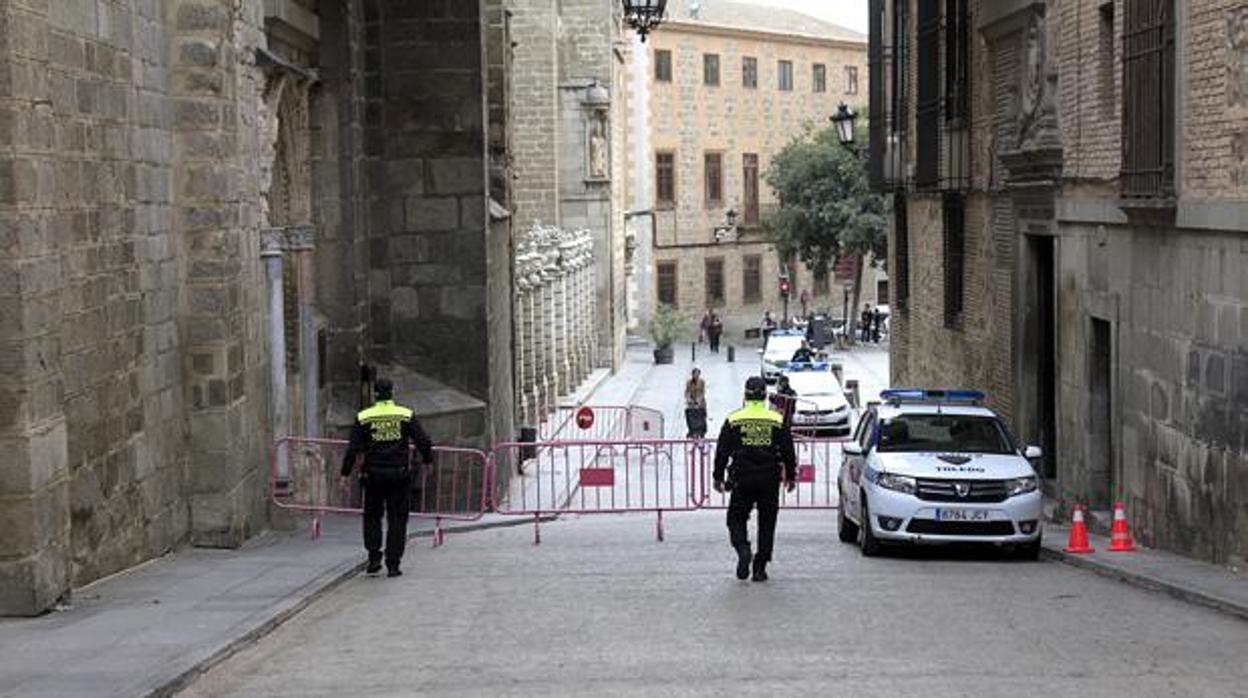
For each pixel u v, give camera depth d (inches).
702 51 3649.1
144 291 609.9
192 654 420.5
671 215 3585.1
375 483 634.2
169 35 649.0
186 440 662.5
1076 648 431.5
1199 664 403.5
